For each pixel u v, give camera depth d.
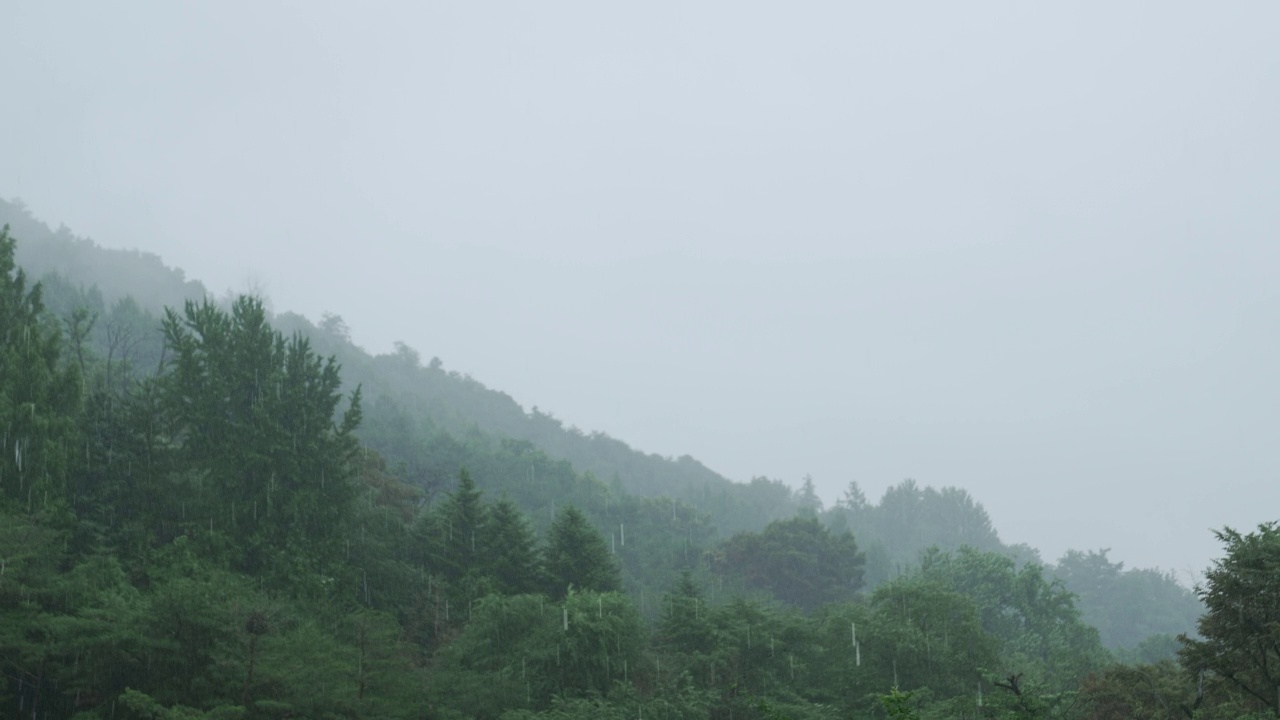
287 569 50.59
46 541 41.06
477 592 59.44
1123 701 43.09
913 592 58.41
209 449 55.19
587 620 49.66
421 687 44.75
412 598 60.22
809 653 55.00
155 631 37.66
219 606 38.78
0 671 37.50
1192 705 38.12
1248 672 33.97
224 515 52.62
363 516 62.28
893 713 22.67
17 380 47.88
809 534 120.19
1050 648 84.44
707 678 51.44
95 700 38.19
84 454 51.91
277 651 38.62
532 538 66.12
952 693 51.19
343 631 45.81
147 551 48.62
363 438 117.56
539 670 48.88
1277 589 32.75
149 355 112.38
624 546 125.62
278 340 60.44
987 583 93.00
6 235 51.72
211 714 34.09
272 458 55.06
